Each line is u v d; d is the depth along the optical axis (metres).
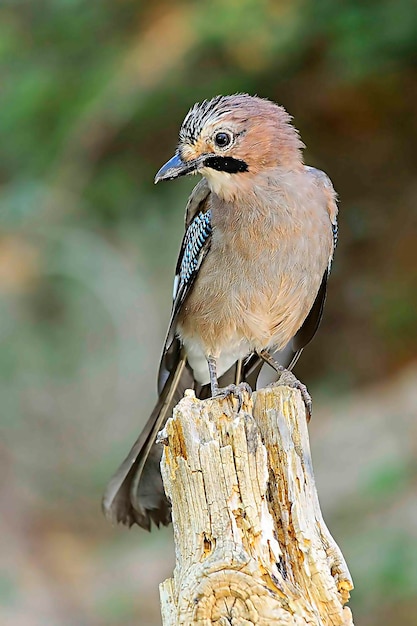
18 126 13.71
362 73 12.96
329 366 13.94
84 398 13.50
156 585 11.67
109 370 13.52
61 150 13.70
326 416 13.09
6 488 13.24
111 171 13.83
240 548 4.50
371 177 14.10
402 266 13.88
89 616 11.56
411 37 12.59
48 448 13.41
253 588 4.43
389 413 12.34
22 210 13.70
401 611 9.27
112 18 13.45
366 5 12.59
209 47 12.88
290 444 4.93
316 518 4.85
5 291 13.87
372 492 10.78
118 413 13.38
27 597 11.90
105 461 13.20
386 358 13.62
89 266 13.82
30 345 13.78
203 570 4.48
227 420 4.77
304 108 13.60
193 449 4.69
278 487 4.89
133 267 13.78
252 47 12.72
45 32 13.76
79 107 13.46
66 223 13.87
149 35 13.18
